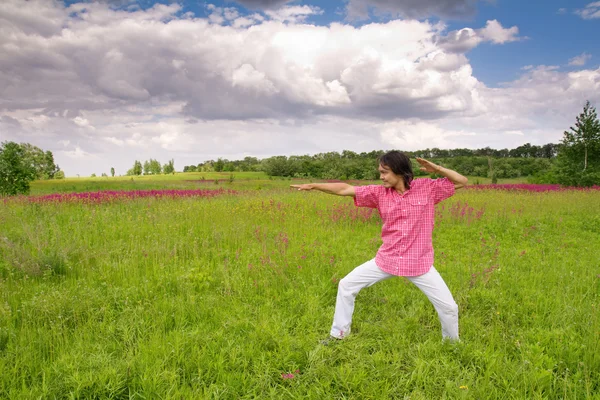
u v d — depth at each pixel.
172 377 2.90
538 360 3.11
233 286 5.11
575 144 31.86
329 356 3.38
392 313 4.30
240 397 2.87
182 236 8.07
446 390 2.86
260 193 20.14
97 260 6.19
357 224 10.34
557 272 5.73
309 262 6.09
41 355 3.36
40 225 8.33
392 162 3.33
